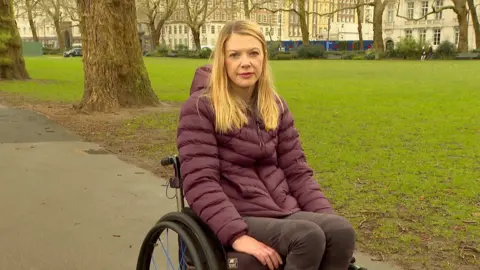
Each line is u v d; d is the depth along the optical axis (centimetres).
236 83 277
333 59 5544
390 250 413
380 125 1059
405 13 8556
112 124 1100
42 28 11638
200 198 254
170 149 838
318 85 2064
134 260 400
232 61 274
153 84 2166
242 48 274
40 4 7494
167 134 980
